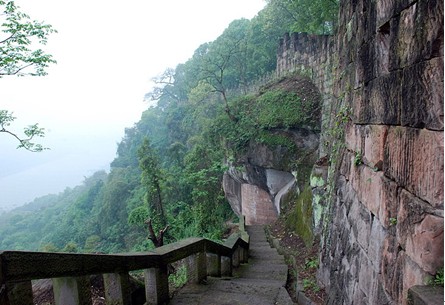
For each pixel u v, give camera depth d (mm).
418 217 2041
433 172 1887
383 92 2717
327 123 10469
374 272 2828
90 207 52719
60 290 2477
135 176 45250
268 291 4668
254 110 15969
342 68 5828
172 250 3996
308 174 12406
